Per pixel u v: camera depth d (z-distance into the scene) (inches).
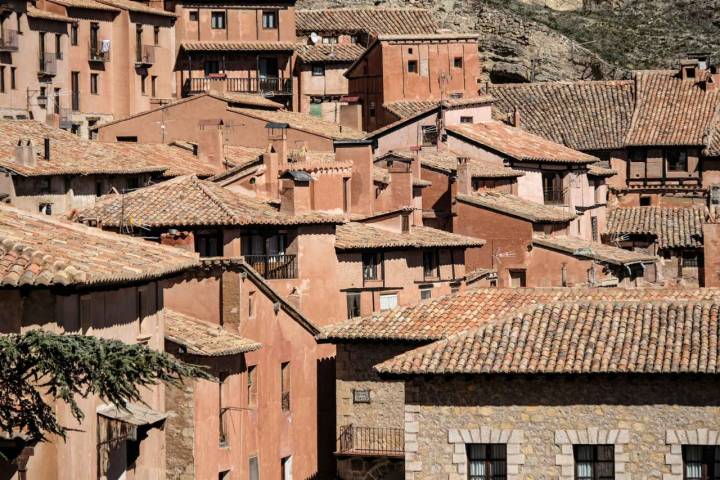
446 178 6993.1
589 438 4212.6
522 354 4254.4
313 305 5738.2
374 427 4938.5
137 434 3993.6
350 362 4938.5
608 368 4185.5
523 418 4229.8
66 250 3784.5
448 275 6318.9
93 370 3230.8
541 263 6948.8
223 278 4800.7
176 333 4591.5
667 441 4192.9
